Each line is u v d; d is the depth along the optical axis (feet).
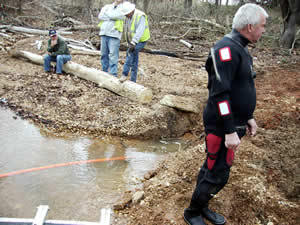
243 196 10.03
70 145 13.99
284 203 10.01
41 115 16.21
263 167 12.00
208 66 7.72
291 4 34.12
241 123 7.77
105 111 16.92
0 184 10.64
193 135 16.55
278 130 15.23
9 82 19.54
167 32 38.42
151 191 10.48
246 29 7.10
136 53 18.95
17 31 32.60
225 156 7.78
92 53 26.89
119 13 18.83
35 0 40.34
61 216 9.29
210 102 7.51
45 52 26.45
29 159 12.46
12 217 9.12
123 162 13.10
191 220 8.71
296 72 26.04
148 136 15.67
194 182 10.98
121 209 9.75
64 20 38.63
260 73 25.59
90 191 10.71
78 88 19.44
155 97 19.16
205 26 40.98
